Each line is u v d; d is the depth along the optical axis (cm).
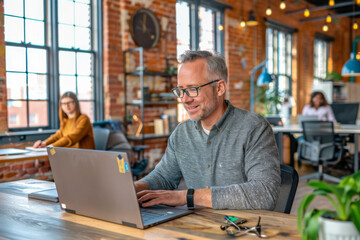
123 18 511
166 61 568
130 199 113
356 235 78
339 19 1055
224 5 686
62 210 138
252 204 131
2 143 392
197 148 160
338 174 575
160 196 136
